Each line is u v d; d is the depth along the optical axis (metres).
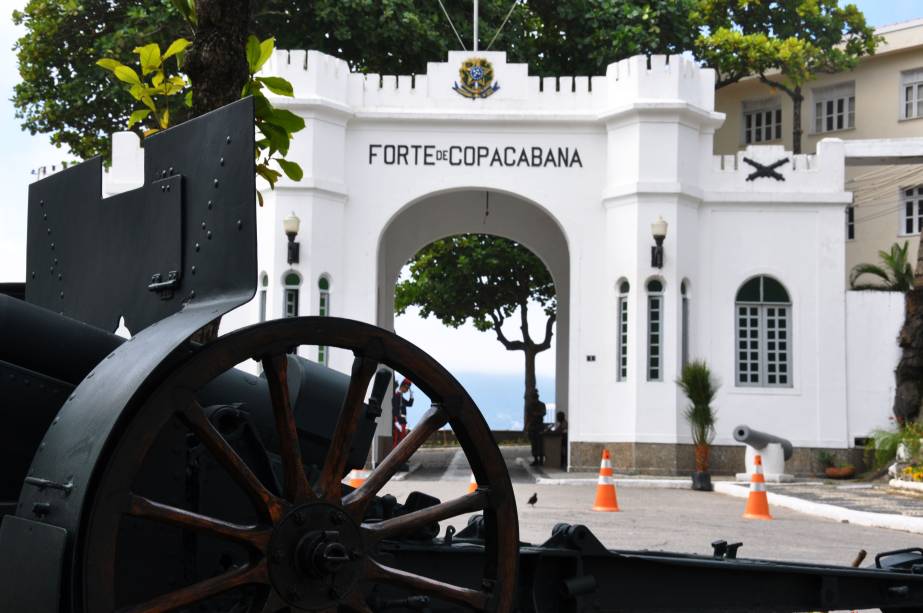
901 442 20.97
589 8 31.92
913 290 22.62
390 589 3.68
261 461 3.46
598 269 22.73
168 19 27.48
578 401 22.47
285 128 4.96
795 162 22.94
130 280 3.72
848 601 4.77
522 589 4.00
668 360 21.89
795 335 22.69
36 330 3.55
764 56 33.78
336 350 20.97
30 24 30.14
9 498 3.60
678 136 22.25
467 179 22.86
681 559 4.38
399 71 30.53
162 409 3.00
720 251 22.83
